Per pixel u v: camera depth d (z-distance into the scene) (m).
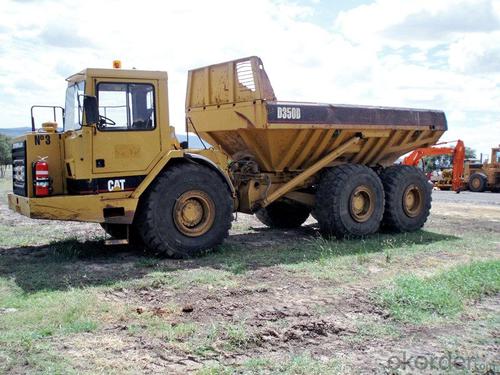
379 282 6.62
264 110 8.72
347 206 9.77
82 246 8.73
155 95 7.92
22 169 7.82
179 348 4.42
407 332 4.93
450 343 4.68
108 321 5.05
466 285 6.30
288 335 4.77
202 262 7.73
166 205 7.86
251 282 6.60
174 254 7.92
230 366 4.11
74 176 7.52
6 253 8.22
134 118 7.80
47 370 3.91
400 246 9.16
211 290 6.20
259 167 10.01
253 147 9.52
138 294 6.05
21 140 7.84
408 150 11.68
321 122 9.42
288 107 8.99
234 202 9.59
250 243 9.45
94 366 4.02
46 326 4.83
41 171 7.43
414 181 10.87
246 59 8.93
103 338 4.60
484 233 10.74
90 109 7.29
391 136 10.90
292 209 11.37
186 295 6.00
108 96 7.63
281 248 8.92
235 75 9.22
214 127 9.66
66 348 4.36
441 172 26.34
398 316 5.30
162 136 7.97
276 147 9.46
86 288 6.18
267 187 9.62
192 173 8.06
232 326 4.91
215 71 9.61
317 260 7.89
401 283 6.31
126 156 7.72
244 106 8.99
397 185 10.60
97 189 7.55
